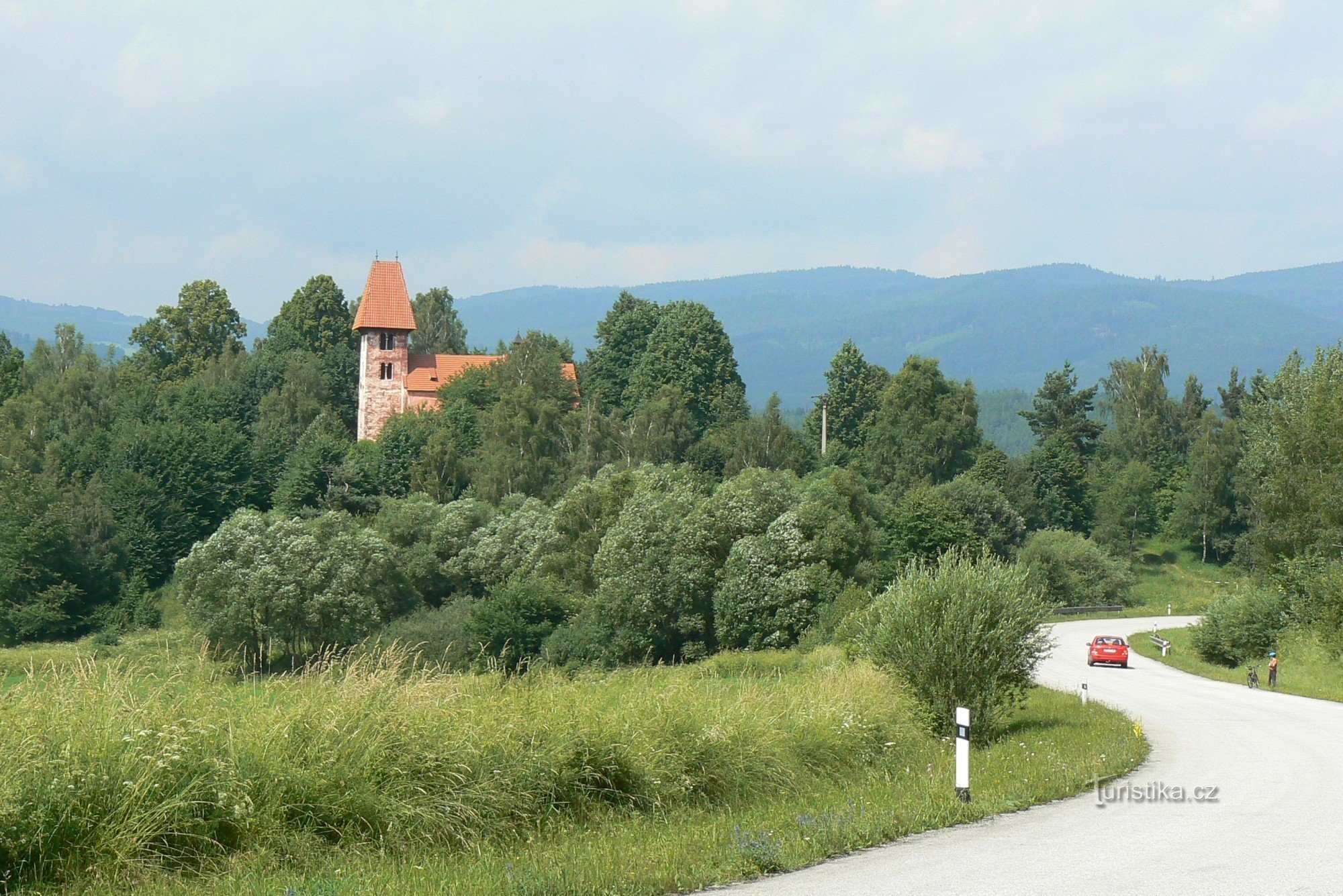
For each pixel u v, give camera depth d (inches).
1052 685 1720.0
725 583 2620.6
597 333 6279.5
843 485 3152.1
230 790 470.6
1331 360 3299.7
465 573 3363.7
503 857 490.0
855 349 5728.3
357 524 3395.7
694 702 709.9
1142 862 463.5
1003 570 989.2
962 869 453.4
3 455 4483.3
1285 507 2721.5
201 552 2849.4
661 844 513.0
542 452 4451.3
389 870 452.4
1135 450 5777.6
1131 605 4360.2
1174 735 1029.2
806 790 681.6
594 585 2992.1
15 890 410.6
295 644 2824.8
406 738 539.5
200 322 6304.1
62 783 437.1
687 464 3627.0
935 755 826.8
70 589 3499.0
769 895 416.2
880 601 1013.2
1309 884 420.5
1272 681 1828.2
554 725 602.9
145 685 522.3
